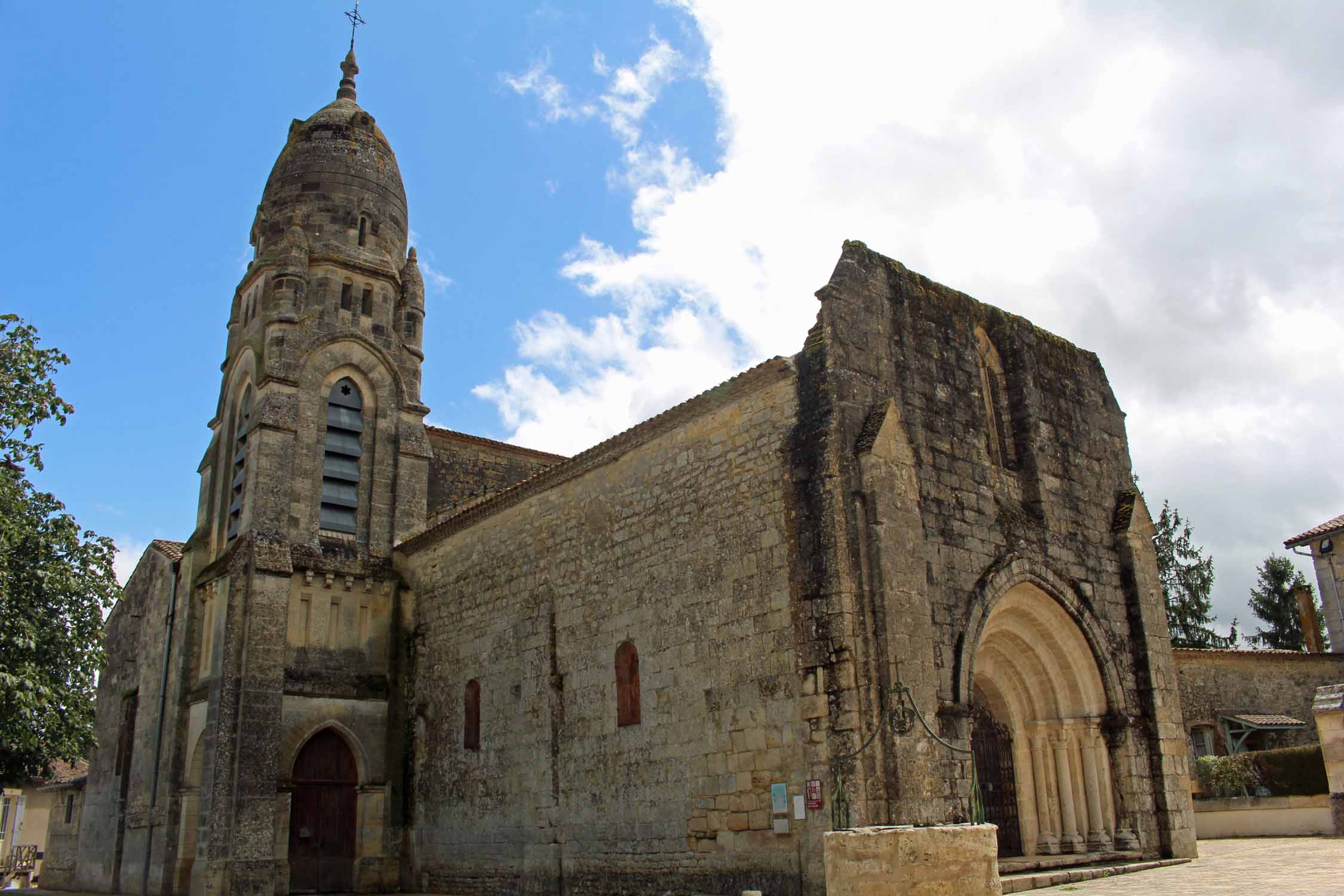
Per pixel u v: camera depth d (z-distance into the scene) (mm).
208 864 25656
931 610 19141
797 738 18203
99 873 33375
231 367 33969
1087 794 22000
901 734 17375
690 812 20141
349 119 35969
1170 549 57375
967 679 19234
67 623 21859
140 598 35406
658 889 20547
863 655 17812
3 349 22000
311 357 32125
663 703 21281
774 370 20109
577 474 25094
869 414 19812
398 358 34250
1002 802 21812
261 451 29969
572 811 23172
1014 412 24125
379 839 28859
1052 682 22438
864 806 16906
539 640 25297
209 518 32625
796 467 19359
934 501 20438
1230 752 35938
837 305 20125
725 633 20125
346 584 30672
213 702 27562
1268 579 61781
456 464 36188
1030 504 23203
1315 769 30906
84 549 22406
